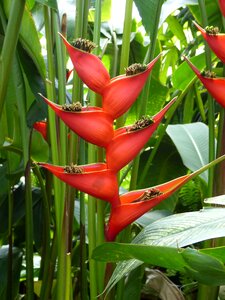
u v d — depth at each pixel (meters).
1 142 0.88
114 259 0.58
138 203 0.60
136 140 0.57
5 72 0.65
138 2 0.76
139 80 0.57
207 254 0.47
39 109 0.78
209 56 0.77
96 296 0.66
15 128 0.86
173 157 1.12
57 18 0.70
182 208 1.19
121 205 0.60
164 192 0.61
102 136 0.57
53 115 0.68
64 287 0.65
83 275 0.74
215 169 0.75
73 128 0.57
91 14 1.23
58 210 0.67
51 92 0.69
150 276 0.92
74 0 1.02
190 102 1.21
